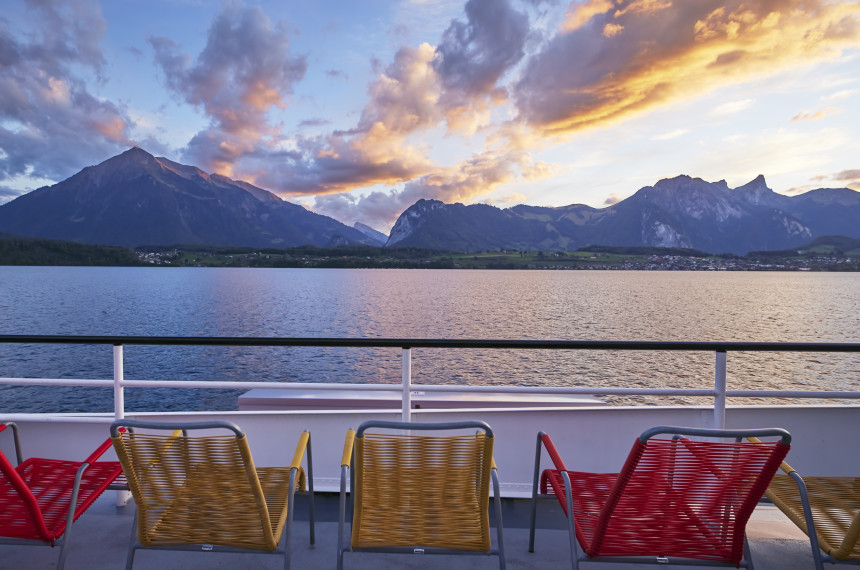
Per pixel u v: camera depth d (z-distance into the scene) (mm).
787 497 1799
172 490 1517
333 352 56062
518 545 2039
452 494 1535
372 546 1542
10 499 1553
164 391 41562
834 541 1536
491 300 96625
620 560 1557
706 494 1457
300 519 2236
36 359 49562
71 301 91062
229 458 1461
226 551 1565
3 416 2279
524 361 49594
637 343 2223
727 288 135750
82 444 2920
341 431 2902
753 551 1994
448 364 48656
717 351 2213
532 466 2834
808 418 3057
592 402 7652
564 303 90375
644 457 1416
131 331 61500
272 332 61688
